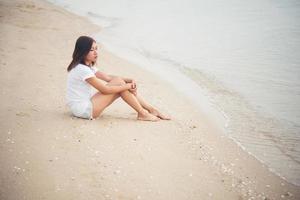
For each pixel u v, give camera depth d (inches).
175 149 205.5
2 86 274.7
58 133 207.8
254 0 705.0
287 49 404.8
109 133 213.3
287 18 551.8
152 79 325.7
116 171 177.2
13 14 557.0
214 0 724.7
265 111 265.3
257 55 389.4
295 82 314.7
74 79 223.6
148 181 172.6
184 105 273.7
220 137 228.8
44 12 606.2
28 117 226.2
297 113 261.1
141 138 211.8
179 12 629.3
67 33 479.2
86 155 187.9
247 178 186.1
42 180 166.1
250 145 220.5
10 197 153.9
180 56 394.9
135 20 582.2
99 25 553.9
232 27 511.5
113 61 372.5
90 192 160.7
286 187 181.2
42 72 312.8
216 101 282.7
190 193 167.9
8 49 371.2
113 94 228.4
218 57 387.5
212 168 191.6
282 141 225.5
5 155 183.0
